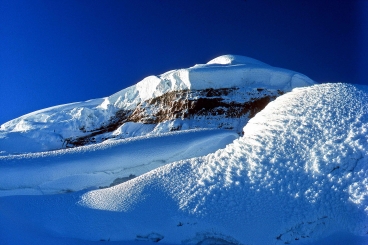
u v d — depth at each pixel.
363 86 17.69
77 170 18.39
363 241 9.35
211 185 11.97
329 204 10.38
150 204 11.79
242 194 11.30
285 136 13.46
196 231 10.48
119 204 12.10
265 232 10.03
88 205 12.62
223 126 35.88
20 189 17.52
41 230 11.50
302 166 11.79
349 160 11.47
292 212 10.38
